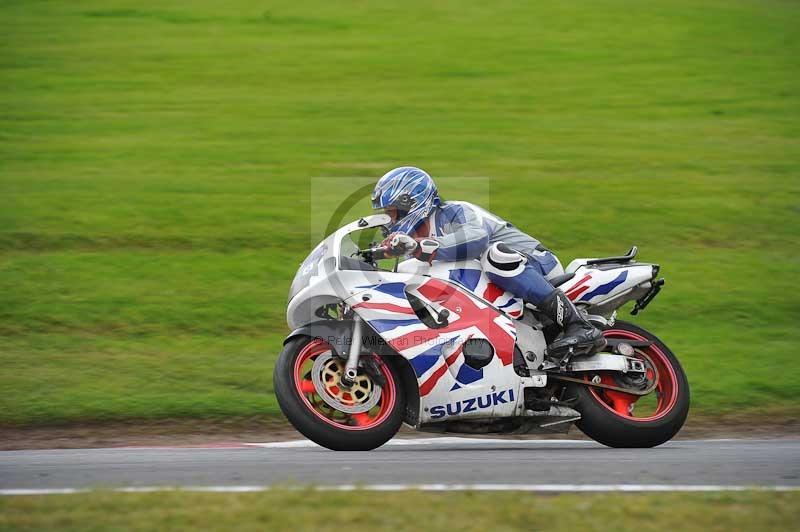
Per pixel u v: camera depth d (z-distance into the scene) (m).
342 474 16.78
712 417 25.97
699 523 13.46
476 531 12.96
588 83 67.75
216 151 52.19
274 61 71.19
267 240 40.38
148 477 16.83
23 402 25.86
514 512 13.70
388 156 51.72
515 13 86.56
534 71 70.31
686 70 71.12
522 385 19.88
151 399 26.20
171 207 43.75
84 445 23.33
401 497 14.38
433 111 60.75
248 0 88.88
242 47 74.50
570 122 59.22
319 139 54.69
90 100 61.12
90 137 54.09
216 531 12.86
